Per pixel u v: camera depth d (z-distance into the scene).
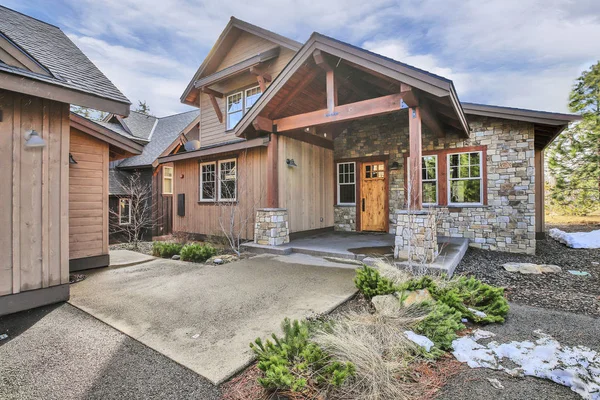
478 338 2.71
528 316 3.23
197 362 2.39
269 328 2.95
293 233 7.57
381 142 8.72
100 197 5.87
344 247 6.42
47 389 2.12
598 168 11.07
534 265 5.32
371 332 2.57
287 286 4.21
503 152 6.96
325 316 3.12
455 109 5.27
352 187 9.20
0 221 3.43
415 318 2.74
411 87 4.84
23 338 2.89
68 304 3.75
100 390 2.11
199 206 9.57
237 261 5.82
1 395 2.06
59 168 3.89
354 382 2.00
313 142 8.46
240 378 2.22
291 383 1.85
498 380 2.11
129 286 4.45
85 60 5.27
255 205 7.91
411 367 2.23
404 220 5.16
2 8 5.61
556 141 11.91
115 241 12.09
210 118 11.13
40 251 3.71
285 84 6.21
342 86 7.00
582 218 12.45
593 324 3.00
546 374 2.11
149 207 12.71
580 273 5.00
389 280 3.52
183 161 10.26
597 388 1.93
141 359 2.48
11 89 3.29
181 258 6.40
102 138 5.82
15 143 3.54
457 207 7.44
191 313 3.37
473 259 6.13
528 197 6.69
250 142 7.35
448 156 7.64
